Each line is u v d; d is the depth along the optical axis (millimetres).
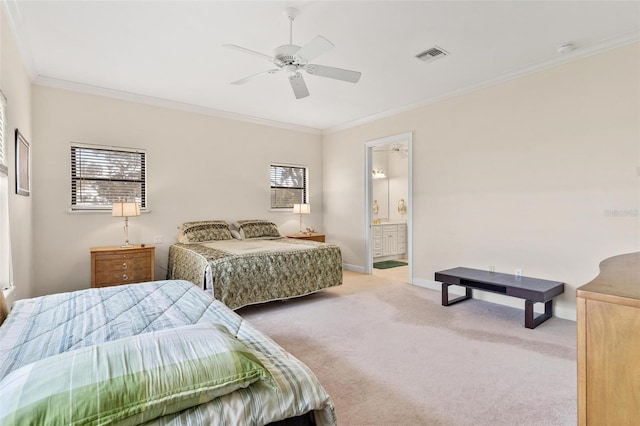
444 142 4348
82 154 4070
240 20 2590
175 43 2961
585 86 3146
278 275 3715
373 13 2498
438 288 4449
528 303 3041
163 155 4637
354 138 5770
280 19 2574
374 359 2438
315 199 6340
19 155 2863
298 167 6141
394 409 1835
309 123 5875
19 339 1314
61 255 3926
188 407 937
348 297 4141
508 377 2174
